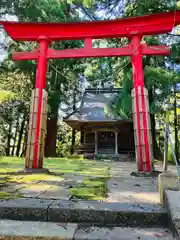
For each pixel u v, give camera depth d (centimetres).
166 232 169
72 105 1506
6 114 1357
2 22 509
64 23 500
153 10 625
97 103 1458
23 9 774
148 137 440
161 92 930
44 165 679
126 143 1396
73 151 1847
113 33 501
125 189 289
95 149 1309
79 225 184
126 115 1000
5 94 1033
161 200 218
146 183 340
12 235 159
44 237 158
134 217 188
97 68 962
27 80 1299
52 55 508
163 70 770
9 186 296
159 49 478
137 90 462
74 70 1149
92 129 1325
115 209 195
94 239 155
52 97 1112
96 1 652
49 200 221
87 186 308
